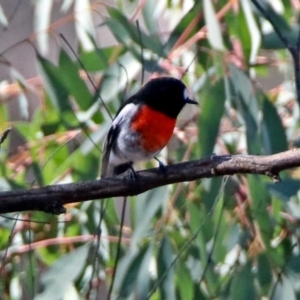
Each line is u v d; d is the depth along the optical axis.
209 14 8.69
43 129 9.90
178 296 8.70
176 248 8.99
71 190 6.40
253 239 8.89
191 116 10.04
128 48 9.02
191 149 9.30
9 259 9.56
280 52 10.25
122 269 8.73
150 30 9.59
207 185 8.63
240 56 9.38
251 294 8.55
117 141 8.16
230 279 8.70
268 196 8.77
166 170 6.54
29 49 13.04
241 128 9.73
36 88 10.27
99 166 9.44
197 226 8.66
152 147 8.16
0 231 9.82
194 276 8.72
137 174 6.54
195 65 9.84
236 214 9.07
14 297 9.73
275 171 6.17
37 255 10.06
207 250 8.77
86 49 9.94
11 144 11.66
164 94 8.00
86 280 9.34
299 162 6.09
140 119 8.00
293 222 9.31
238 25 9.23
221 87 8.62
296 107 9.88
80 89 9.07
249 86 8.79
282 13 9.99
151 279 9.05
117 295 8.80
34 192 6.34
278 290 8.58
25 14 13.18
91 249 9.30
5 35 13.07
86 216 9.69
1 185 9.07
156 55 9.69
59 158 9.78
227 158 6.38
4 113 10.20
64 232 9.81
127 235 9.70
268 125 8.73
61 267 8.92
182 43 9.54
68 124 9.05
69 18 9.69
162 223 8.99
